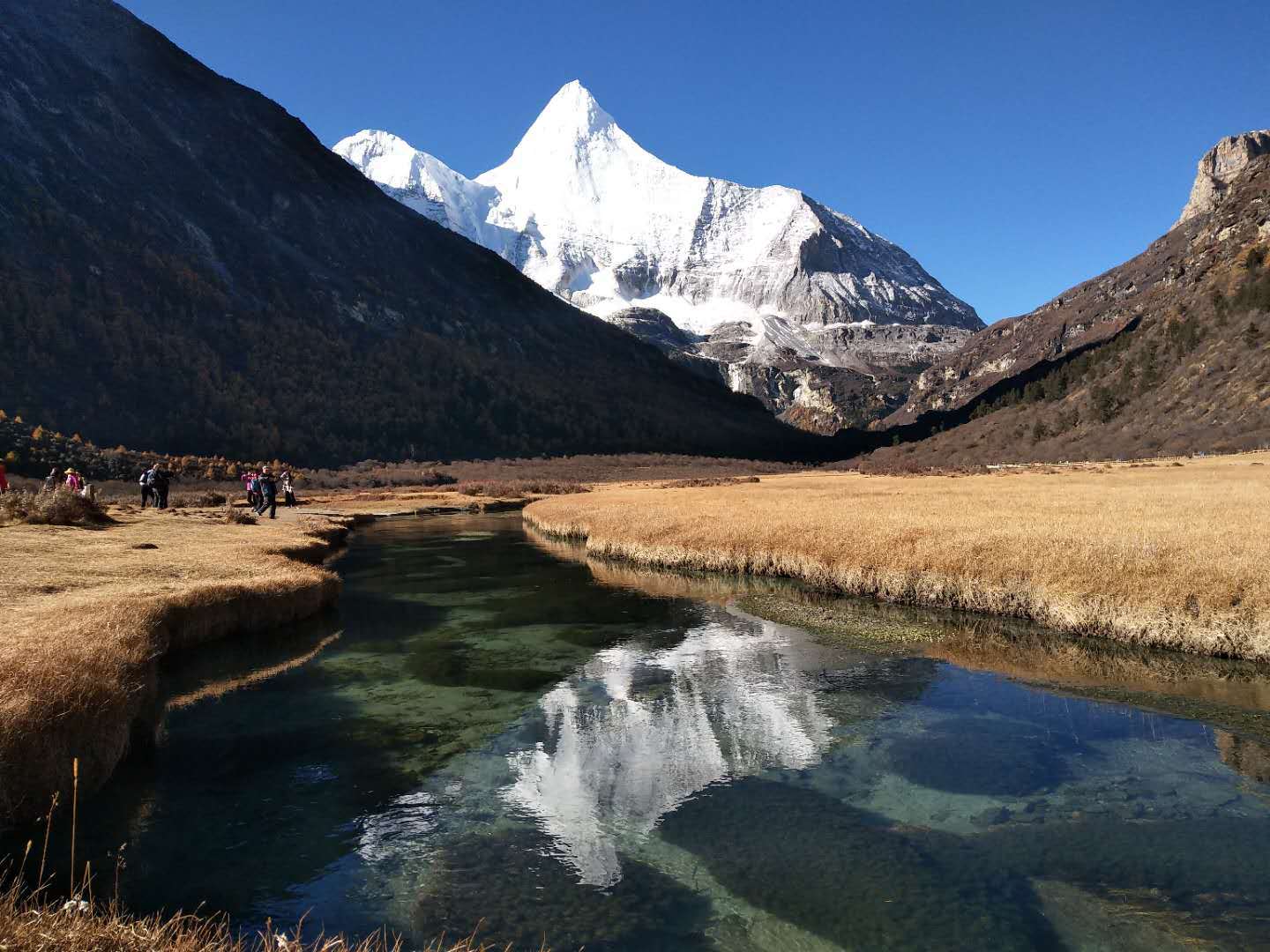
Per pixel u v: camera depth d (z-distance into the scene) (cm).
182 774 1055
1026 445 15325
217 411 16862
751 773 1048
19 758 854
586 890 756
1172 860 781
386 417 19988
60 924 468
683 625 2002
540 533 4819
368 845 852
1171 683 1373
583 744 1173
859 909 714
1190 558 1812
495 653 1744
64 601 1563
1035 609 1852
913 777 1015
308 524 4372
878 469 13688
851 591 2291
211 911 712
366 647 1806
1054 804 922
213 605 1794
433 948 648
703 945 659
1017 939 658
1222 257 19100
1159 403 13700
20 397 14150
